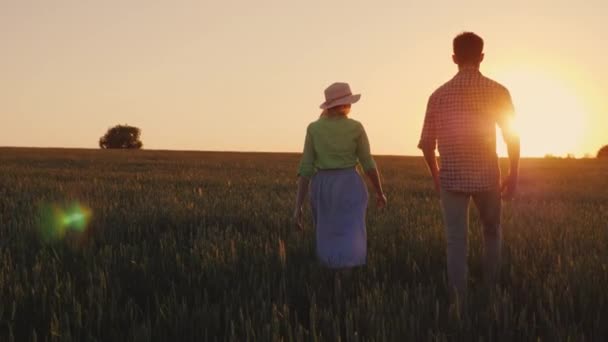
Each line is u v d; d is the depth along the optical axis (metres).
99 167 28.84
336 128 5.63
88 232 7.64
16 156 42.59
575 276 4.75
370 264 5.65
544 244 6.76
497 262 5.16
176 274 5.27
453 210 5.02
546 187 20.41
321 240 5.63
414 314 3.85
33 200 11.12
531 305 4.26
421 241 6.83
